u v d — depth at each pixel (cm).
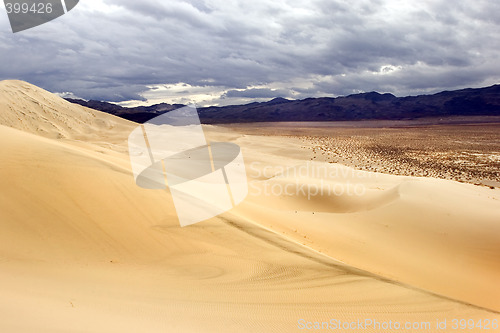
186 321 717
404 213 2491
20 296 727
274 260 1268
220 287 987
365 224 2389
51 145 1848
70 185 1480
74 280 931
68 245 1202
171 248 1308
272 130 19838
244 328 716
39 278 909
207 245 1358
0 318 580
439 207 2567
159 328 654
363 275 1162
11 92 7500
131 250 1256
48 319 614
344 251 1912
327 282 1071
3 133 1847
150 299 837
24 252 1109
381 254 1948
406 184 2969
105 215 1395
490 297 1556
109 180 1608
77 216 1345
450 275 1775
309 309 850
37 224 1254
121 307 754
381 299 945
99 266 1100
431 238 2202
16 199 1330
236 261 1240
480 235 2192
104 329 605
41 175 1482
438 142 12569
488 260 1961
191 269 1150
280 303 881
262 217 2119
